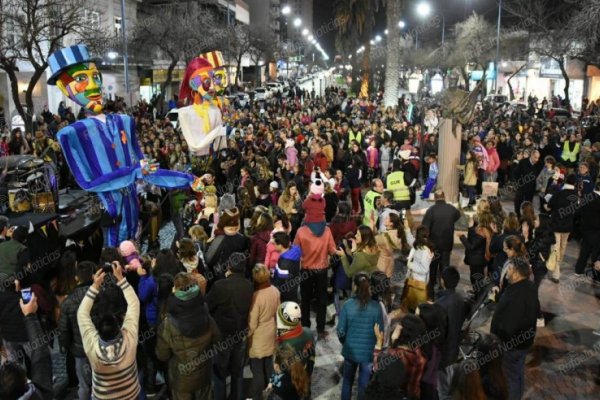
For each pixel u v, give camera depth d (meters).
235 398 6.32
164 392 6.68
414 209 14.18
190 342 5.16
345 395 6.15
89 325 4.94
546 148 16.89
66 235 8.91
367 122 25.19
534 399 6.70
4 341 6.31
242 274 6.11
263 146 16.81
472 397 4.45
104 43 26.41
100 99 9.34
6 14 20.39
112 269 5.35
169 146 15.48
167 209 14.06
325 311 8.24
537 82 52.78
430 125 20.62
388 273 7.89
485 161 15.38
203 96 12.26
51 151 16.06
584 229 10.36
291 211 10.48
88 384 5.88
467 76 37.88
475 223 9.03
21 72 28.95
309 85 71.00
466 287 10.05
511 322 5.79
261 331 6.13
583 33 23.66
